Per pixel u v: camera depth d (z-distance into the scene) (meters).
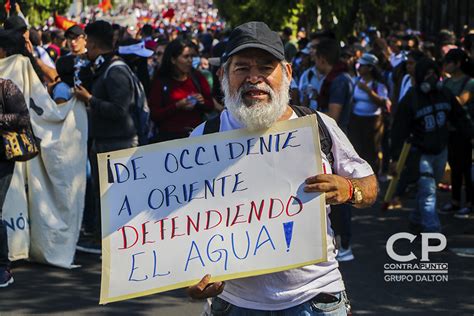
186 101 7.56
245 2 18.02
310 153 3.02
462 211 9.05
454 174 9.12
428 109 7.58
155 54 12.12
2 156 6.27
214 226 3.04
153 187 3.05
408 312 5.80
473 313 5.77
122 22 33.34
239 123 3.12
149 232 3.03
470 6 17.75
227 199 3.05
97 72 7.11
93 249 7.56
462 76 8.74
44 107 7.06
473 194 9.10
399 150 7.84
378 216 9.05
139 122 7.23
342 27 13.16
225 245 3.03
